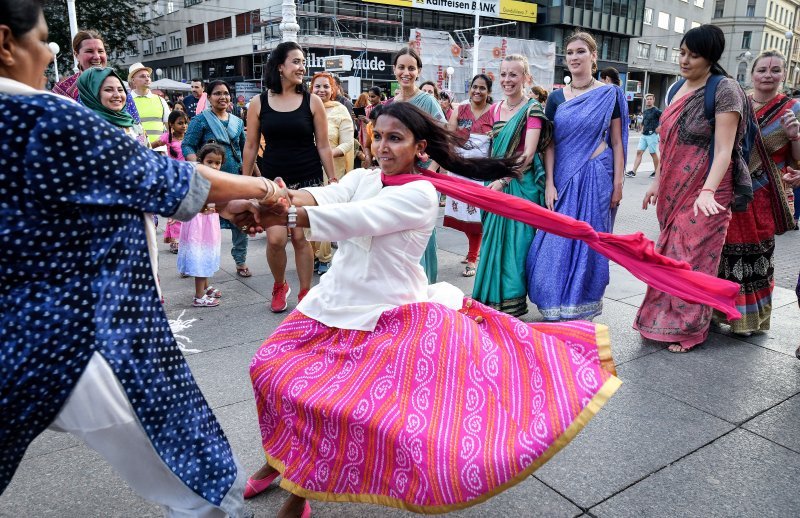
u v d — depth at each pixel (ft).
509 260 14.23
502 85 14.57
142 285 4.89
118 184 4.47
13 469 4.84
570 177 13.67
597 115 13.42
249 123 15.17
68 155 4.21
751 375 11.39
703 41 11.63
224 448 5.60
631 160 58.95
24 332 4.31
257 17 112.16
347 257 6.98
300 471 6.72
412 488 6.07
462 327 6.53
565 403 5.89
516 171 8.00
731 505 7.63
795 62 225.97
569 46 13.69
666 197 12.69
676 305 12.50
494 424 6.08
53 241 4.33
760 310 13.51
